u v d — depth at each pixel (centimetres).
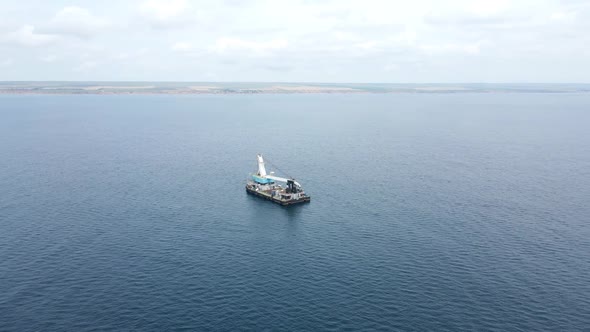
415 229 12106
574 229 12019
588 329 7631
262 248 10956
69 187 16262
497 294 8725
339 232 11988
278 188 16150
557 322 7831
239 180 17862
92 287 8981
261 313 8088
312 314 8069
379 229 12144
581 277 9375
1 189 15862
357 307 8288
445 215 13212
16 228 12075
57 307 8275
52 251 10644
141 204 14388
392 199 14912
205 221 12912
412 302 8444
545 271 9638
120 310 8175
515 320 7888
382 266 9919
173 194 15650
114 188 16238
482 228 12131
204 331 7569
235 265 10000
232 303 8425
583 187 16338
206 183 17288
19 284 9081
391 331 7581
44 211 13500
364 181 17425
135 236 11650
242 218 13225
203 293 8775
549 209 13725
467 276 9438
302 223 12744
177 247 10981
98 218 12975
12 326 7688
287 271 9706
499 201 14575
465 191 15812
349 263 10088
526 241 11219
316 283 9175
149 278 9375
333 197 15300
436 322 7831
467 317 7975
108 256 10406
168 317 7962
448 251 10669
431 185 16700
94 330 7588
